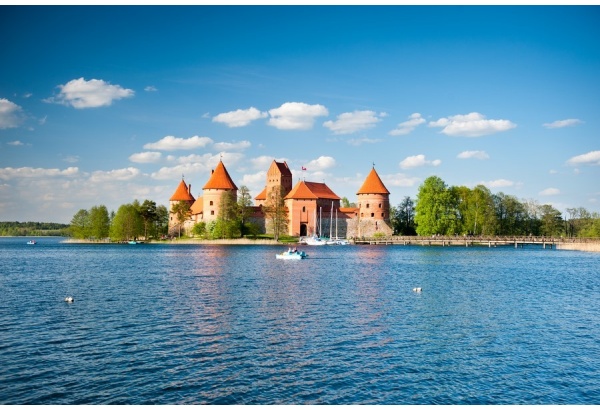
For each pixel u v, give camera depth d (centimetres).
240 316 3553
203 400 2052
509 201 15912
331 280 5716
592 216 17150
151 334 3023
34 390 2134
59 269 7300
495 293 4803
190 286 5156
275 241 14488
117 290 4872
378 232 15650
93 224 15900
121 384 2206
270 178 18750
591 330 3231
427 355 2650
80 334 3020
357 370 2408
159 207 18038
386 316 3603
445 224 13900
